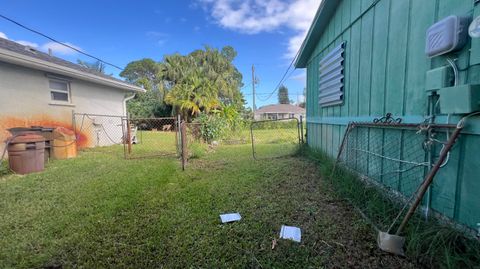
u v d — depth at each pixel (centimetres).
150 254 181
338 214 245
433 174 167
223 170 443
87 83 782
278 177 385
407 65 232
